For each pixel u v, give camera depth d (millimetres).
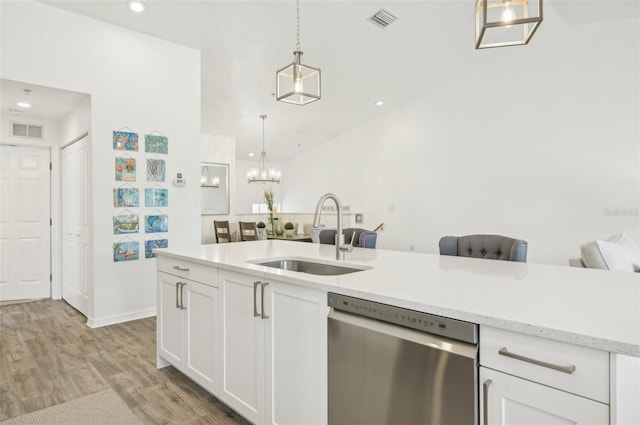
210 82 5031
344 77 5422
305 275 1559
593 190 4992
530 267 1764
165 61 3918
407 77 5785
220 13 3531
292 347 1549
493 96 5816
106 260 3518
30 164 4387
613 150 4844
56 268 4535
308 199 8781
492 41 4879
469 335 1025
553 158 5293
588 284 1375
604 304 1091
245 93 5422
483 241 2301
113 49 3555
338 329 1357
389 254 2270
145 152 3758
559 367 873
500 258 2207
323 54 4637
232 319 1867
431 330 1105
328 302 1397
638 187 4691
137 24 3590
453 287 1328
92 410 2021
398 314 1184
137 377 2410
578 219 5105
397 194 7043
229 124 6711
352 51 4672
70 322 3584
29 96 3465
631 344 771
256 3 3453
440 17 4207
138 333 3273
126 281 3645
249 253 2328
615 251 2762
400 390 1176
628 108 4746
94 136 3432
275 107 6043
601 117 4922
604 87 4895
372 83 5773
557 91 5242
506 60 5672
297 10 3629
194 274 2148
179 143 4012
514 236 5645
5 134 4148
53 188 4484
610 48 4848
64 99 3572
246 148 8297
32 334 3244
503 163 5746
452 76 6078
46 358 2721
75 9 3275
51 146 4434
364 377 1277
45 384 2320
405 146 6914
